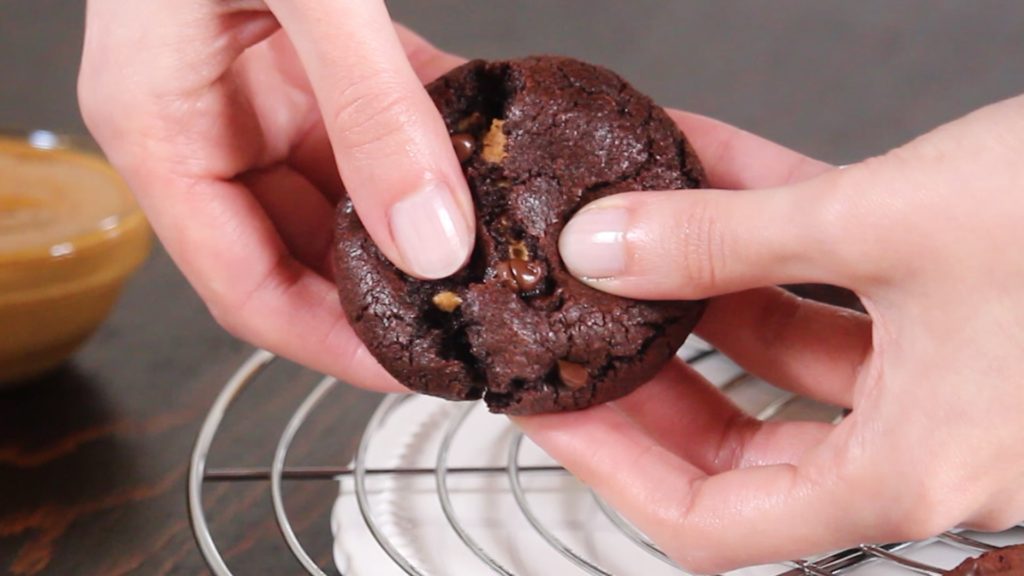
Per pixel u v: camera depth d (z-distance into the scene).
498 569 0.39
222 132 0.42
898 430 0.35
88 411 0.45
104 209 0.47
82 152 0.49
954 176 0.34
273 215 0.45
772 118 0.62
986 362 0.34
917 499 0.35
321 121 0.45
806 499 0.36
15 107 0.62
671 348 0.38
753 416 0.43
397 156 0.36
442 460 0.41
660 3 0.75
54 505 0.42
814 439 0.41
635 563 0.39
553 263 0.38
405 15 0.72
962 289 0.34
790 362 0.42
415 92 0.37
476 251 0.38
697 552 0.37
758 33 0.71
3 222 0.45
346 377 0.43
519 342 0.38
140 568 0.40
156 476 0.43
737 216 0.35
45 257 0.44
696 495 0.37
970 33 0.72
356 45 0.37
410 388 0.38
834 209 0.35
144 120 0.41
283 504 0.42
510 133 0.39
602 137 0.39
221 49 0.41
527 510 0.40
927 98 0.64
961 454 0.35
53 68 0.66
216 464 0.43
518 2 0.74
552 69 0.40
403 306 0.38
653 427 0.42
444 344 0.38
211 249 0.43
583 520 0.41
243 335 0.44
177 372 0.47
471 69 0.40
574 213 0.39
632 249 0.36
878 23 0.73
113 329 0.49
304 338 0.43
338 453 0.43
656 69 0.67
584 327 0.38
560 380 0.38
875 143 0.60
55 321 0.45
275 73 0.44
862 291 0.35
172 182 0.42
